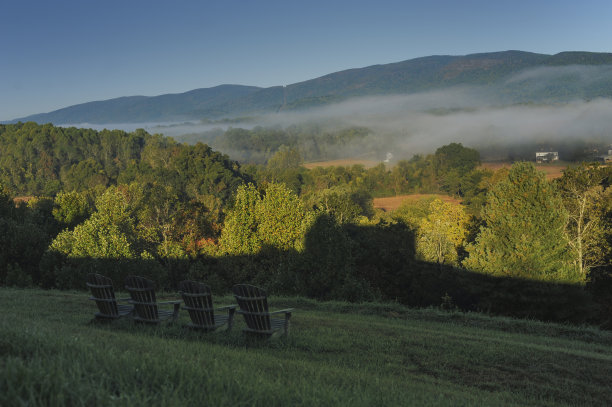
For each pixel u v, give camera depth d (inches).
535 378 293.6
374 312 579.2
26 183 7140.8
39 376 117.3
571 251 1002.7
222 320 338.3
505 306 992.2
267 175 7155.5
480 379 285.1
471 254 1072.8
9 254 1223.5
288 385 167.2
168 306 544.7
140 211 1926.7
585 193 1240.8
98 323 346.3
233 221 1285.7
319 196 3233.3
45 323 300.2
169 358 169.6
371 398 174.1
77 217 1899.6
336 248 969.5
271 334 316.5
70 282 1063.0
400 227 1625.2
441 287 1391.5
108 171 7106.3
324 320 465.4
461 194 5876.0
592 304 952.3
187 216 1955.0
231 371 165.2
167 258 1636.3
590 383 292.0
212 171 5772.6
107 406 110.9
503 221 1012.5
